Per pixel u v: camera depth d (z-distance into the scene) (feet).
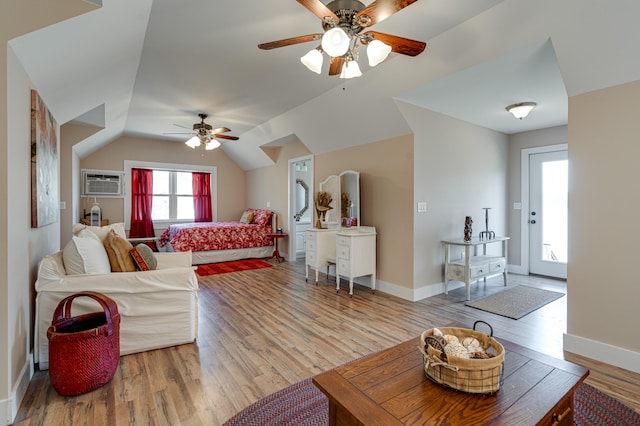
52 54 6.40
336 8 6.19
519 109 11.64
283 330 9.20
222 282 14.75
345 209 14.57
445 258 12.98
